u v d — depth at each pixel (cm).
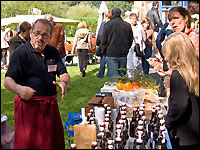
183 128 226
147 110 312
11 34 1034
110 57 567
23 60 249
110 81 416
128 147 245
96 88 743
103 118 288
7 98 661
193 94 223
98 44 763
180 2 990
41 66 256
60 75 277
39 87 252
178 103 217
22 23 506
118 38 557
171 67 234
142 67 714
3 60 1061
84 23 888
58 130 263
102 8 914
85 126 251
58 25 635
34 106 248
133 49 668
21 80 254
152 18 873
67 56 1112
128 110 320
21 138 241
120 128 250
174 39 228
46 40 252
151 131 281
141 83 392
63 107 573
